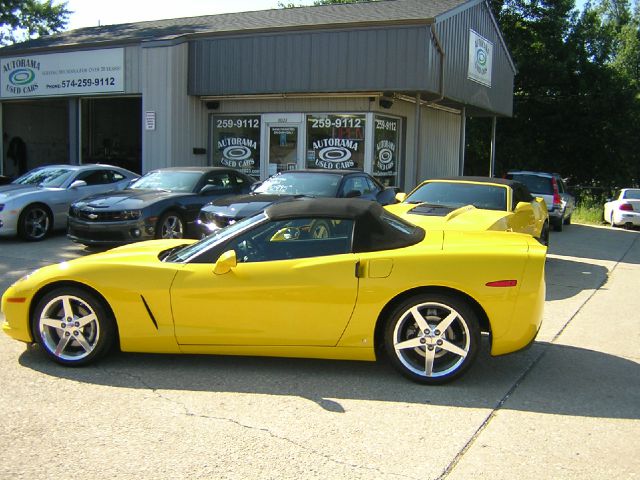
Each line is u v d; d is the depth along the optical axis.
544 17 32.53
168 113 15.63
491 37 18.09
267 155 15.89
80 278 4.80
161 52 15.59
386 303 4.55
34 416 3.99
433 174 18.50
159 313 4.75
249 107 15.98
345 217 4.79
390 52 13.46
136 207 10.09
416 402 4.30
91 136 22.80
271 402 4.28
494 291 4.46
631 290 8.75
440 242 4.91
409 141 16.59
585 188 31.50
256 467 3.36
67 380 4.65
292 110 15.47
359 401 4.31
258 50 14.90
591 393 4.54
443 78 14.26
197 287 4.70
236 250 4.85
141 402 4.25
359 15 15.28
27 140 21.36
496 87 19.08
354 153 14.83
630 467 3.42
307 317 4.62
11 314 4.98
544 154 33.66
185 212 10.78
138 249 5.52
